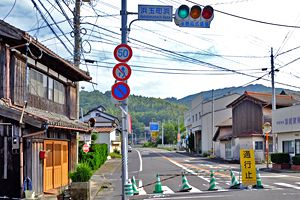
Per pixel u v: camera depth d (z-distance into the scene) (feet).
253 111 146.82
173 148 334.24
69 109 60.75
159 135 442.91
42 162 47.26
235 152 150.41
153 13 35.45
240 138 145.69
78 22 59.62
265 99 144.87
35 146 45.21
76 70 55.93
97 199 52.13
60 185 55.06
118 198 53.06
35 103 47.67
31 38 40.47
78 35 59.82
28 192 40.40
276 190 57.36
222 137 165.27
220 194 53.67
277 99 148.46
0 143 40.32
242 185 59.93
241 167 59.06
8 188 40.06
